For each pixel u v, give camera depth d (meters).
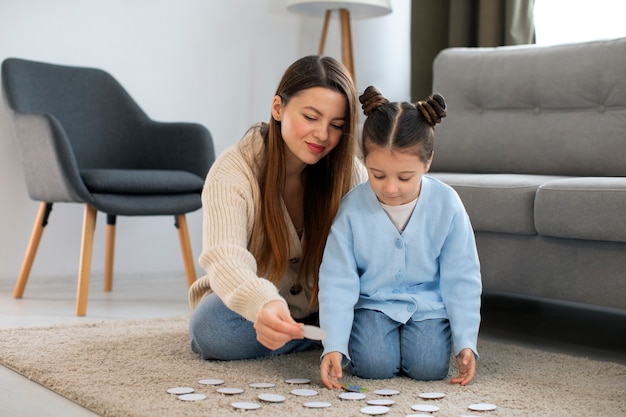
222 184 1.70
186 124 3.14
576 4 3.56
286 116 1.65
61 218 3.36
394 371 1.69
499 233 2.32
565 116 2.76
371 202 1.71
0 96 3.22
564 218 2.10
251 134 1.82
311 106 1.61
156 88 3.57
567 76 2.75
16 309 2.71
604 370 1.80
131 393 1.52
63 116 3.08
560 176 2.63
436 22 3.91
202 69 3.69
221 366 1.77
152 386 1.58
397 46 4.19
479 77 2.98
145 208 2.76
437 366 1.67
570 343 2.28
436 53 3.92
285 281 1.85
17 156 3.27
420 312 1.70
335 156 1.75
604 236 2.03
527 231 2.23
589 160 2.67
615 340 2.34
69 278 3.39
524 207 2.22
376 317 1.70
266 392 1.55
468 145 2.96
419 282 1.74
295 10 3.72
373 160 1.57
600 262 2.09
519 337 2.36
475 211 2.32
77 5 3.37
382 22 4.14
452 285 1.69
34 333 2.13
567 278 2.15
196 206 2.89
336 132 1.66
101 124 3.17
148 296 3.06
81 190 2.62
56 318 2.55
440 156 3.04
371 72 4.13
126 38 3.49
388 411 1.42
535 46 2.94
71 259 3.40
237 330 1.79
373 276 1.71
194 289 1.93
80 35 3.39
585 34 3.55
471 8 3.81
